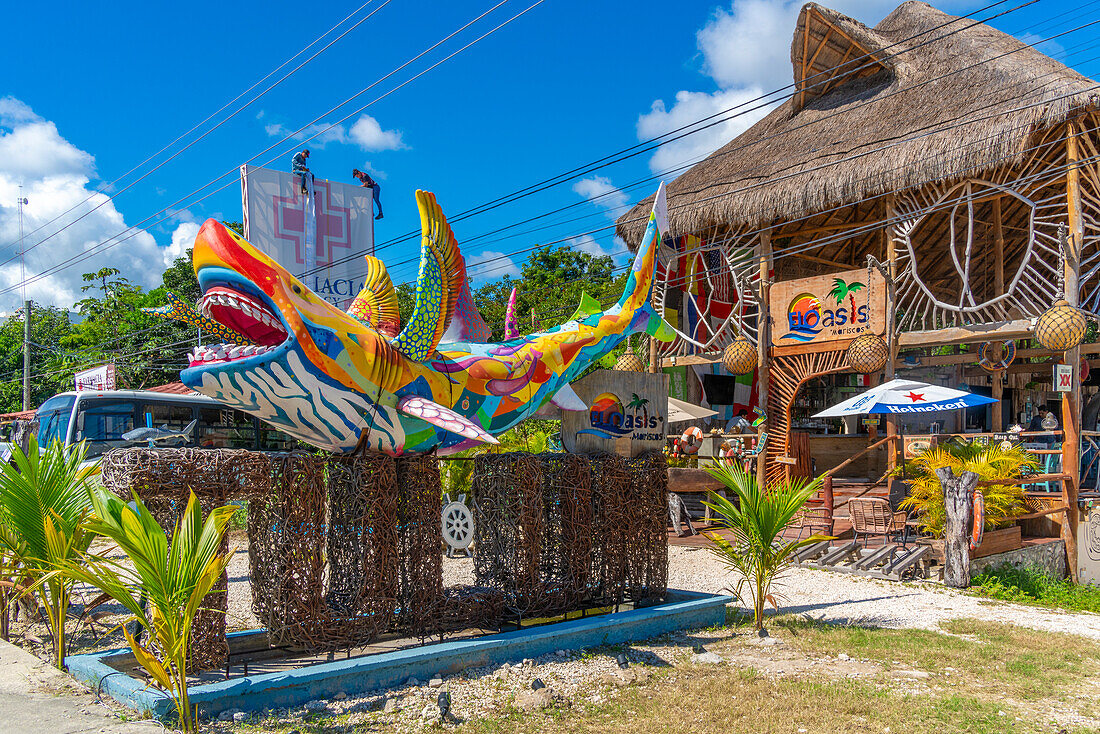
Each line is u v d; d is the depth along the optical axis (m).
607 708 5.90
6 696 5.65
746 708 5.91
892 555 11.89
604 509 8.30
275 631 6.17
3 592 7.68
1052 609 9.95
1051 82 13.82
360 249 16.45
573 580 7.93
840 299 15.16
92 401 18.20
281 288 6.77
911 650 7.59
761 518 8.17
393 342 7.75
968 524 11.00
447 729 5.39
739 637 8.05
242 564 12.41
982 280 22.81
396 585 6.74
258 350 6.78
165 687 5.37
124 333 37.72
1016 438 14.83
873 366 14.28
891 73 18.62
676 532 15.08
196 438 19.86
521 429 18.91
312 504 6.25
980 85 15.50
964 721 5.72
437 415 7.19
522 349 9.16
